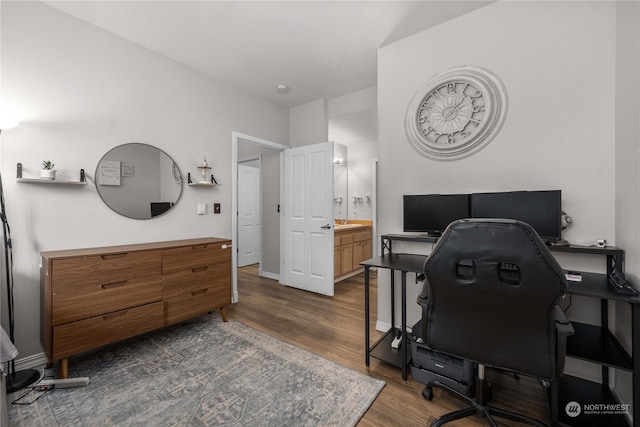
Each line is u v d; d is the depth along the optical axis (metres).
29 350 1.82
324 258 3.41
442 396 1.55
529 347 1.00
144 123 2.42
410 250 2.29
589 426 1.25
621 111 1.46
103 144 2.17
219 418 1.37
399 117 2.32
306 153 3.59
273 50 2.49
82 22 2.07
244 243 5.14
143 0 1.88
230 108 3.14
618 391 1.46
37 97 1.87
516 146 1.83
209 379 1.69
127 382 1.66
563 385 1.58
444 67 2.10
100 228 2.15
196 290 2.33
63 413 1.41
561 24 1.69
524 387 1.62
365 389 1.59
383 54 2.43
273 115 3.67
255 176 5.36
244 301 3.17
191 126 2.77
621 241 1.45
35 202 1.86
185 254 2.26
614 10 1.55
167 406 1.46
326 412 1.41
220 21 2.10
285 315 2.74
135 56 2.37
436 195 2.04
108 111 2.21
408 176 2.28
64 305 1.66
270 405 1.46
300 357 1.95
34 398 1.51
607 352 1.29
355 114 3.49
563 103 1.69
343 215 5.32
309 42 2.38
